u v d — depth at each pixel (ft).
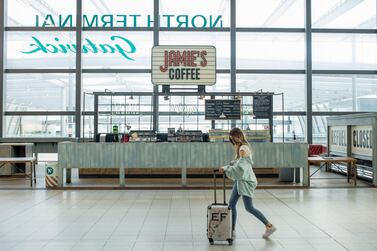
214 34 45.75
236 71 45.21
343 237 15.06
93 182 30.27
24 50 45.42
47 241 14.52
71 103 45.50
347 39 45.75
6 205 21.34
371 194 24.71
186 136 31.89
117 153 27.37
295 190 26.37
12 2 45.44
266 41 45.75
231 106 34.40
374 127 27.99
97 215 18.88
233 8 44.91
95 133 35.04
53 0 45.24
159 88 44.88
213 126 42.68
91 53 45.55
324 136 45.42
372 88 45.88
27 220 17.85
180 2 45.65
